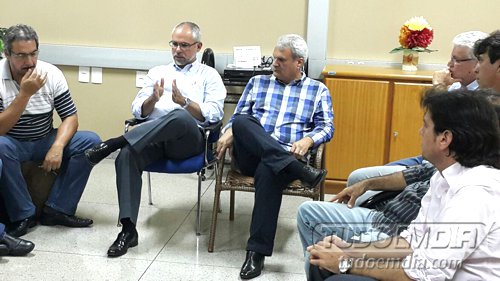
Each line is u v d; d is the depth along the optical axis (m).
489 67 2.21
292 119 3.05
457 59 2.70
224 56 4.23
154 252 2.85
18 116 2.86
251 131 2.73
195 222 3.28
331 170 3.77
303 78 3.10
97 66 4.37
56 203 3.10
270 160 2.64
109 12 4.31
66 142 3.04
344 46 4.12
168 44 4.31
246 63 4.02
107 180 3.97
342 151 3.73
